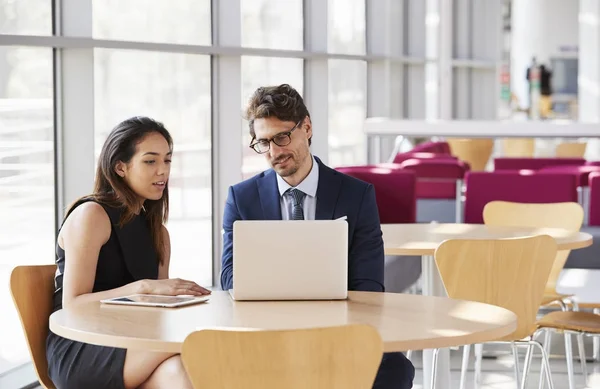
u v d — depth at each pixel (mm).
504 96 25312
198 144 7602
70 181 6141
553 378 5902
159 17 7117
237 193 3965
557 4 26172
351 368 2557
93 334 2797
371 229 3854
